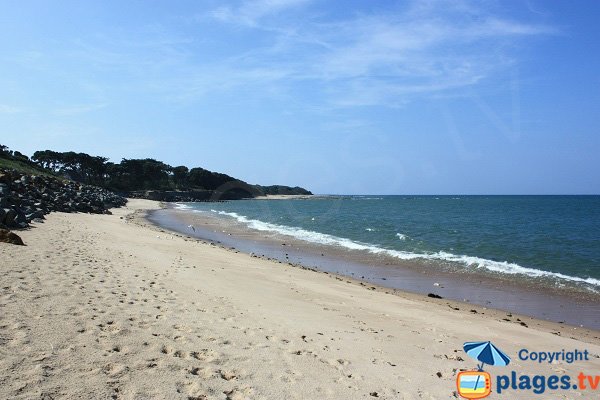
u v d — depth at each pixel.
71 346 5.06
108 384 4.29
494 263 18.05
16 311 5.97
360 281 14.35
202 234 27.81
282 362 5.66
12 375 4.15
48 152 84.19
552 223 38.69
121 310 6.88
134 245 16.61
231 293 9.80
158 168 93.12
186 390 4.45
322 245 23.47
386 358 6.40
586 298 12.48
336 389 5.05
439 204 90.75
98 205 39.00
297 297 10.29
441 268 16.98
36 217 19.53
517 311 11.05
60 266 9.64
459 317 9.78
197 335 6.24
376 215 49.03
